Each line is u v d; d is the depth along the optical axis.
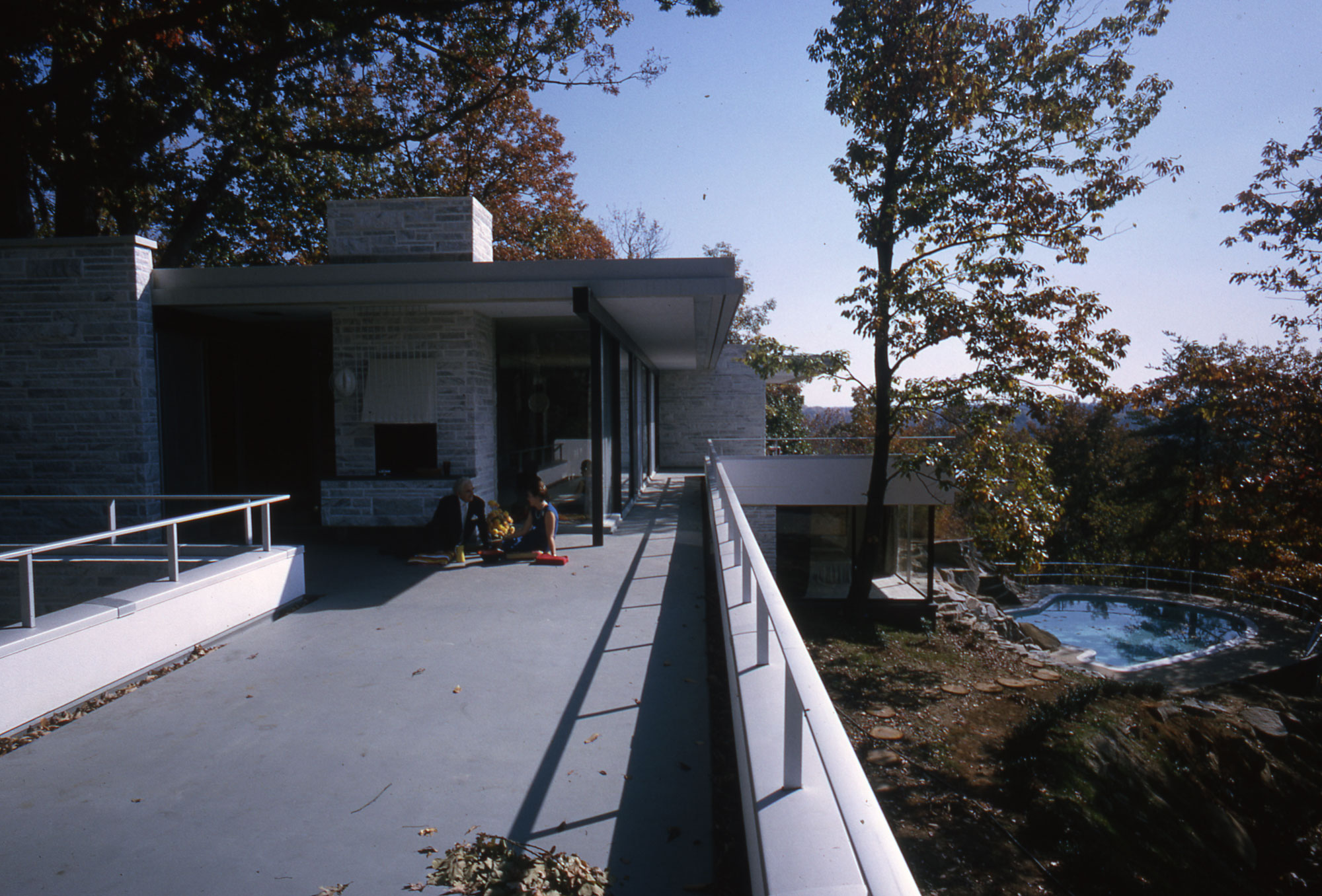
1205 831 11.41
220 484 11.45
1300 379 17.56
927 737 10.83
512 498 12.16
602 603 7.13
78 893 2.79
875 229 14.98
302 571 7.16
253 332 12.37
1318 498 17.20
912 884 1.22
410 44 18.48
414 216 11.27
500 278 9.41
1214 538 21.17
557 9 18.81
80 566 7.11
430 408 10.52
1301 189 17.33
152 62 13.80
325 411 13.42
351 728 4.32
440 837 3.18
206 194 18.75
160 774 3.75
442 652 5.70
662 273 9.28
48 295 9.46
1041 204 13.98
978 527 15.49
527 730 4.29
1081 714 12.78
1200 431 35.69
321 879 2.87
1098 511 42.22
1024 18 14.10
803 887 1.79
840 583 18.98
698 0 14.98
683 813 3.40
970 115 13.98
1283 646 21.28
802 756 2.44
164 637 5.36
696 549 9.98
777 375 26.70
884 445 16.08
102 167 14.29
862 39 14.41
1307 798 13.77
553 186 27.12
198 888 2.81
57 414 9.55
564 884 2.82
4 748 4.05
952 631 17.78
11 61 12.37
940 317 14.24
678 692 4.88
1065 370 14.16
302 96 17.41
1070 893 7.28
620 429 13.24
